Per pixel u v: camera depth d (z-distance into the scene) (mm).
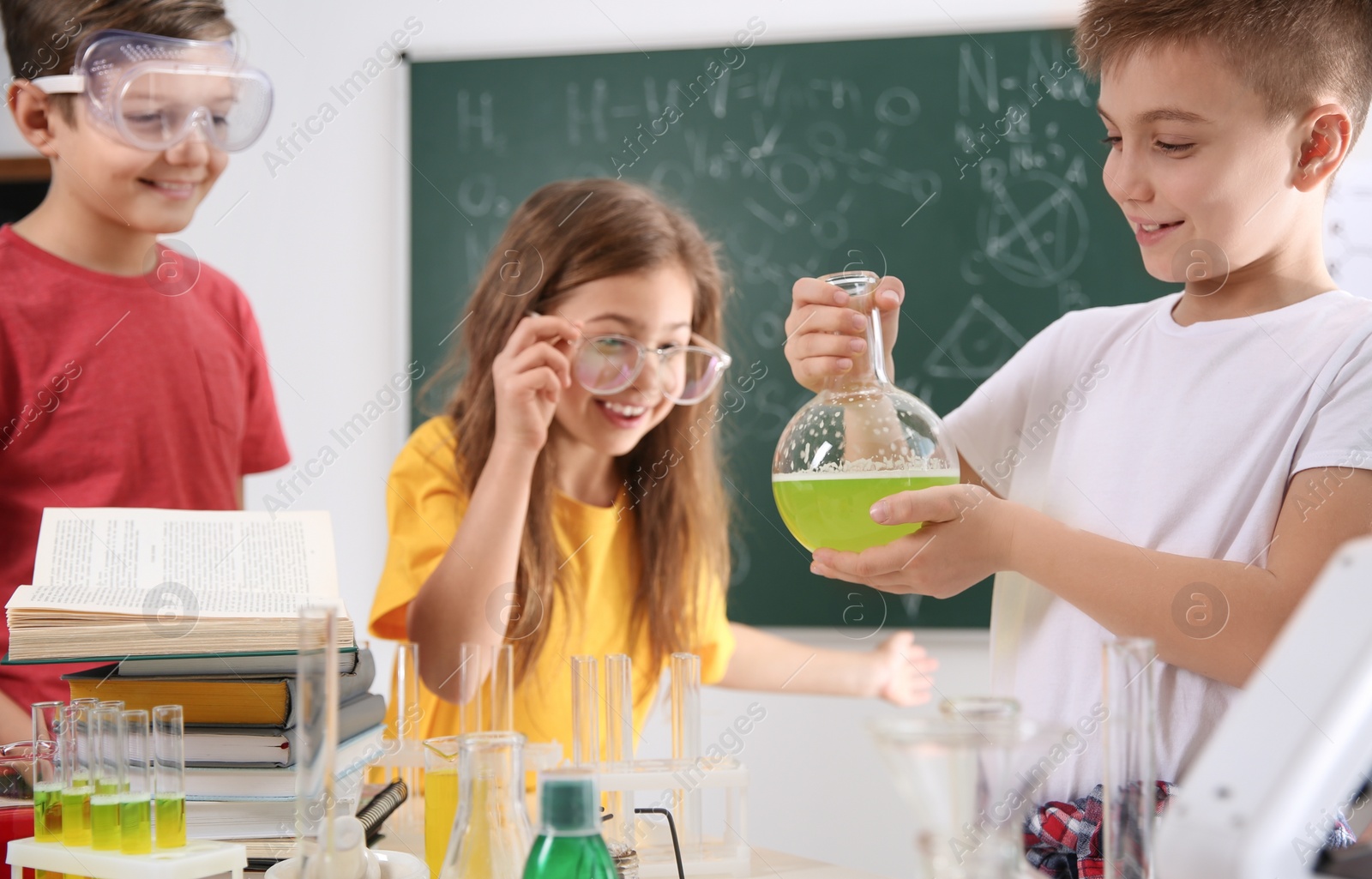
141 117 1060
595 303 1301
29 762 680
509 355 1207
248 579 776
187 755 681
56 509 768
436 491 1384
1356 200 1785
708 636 1506
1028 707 939
